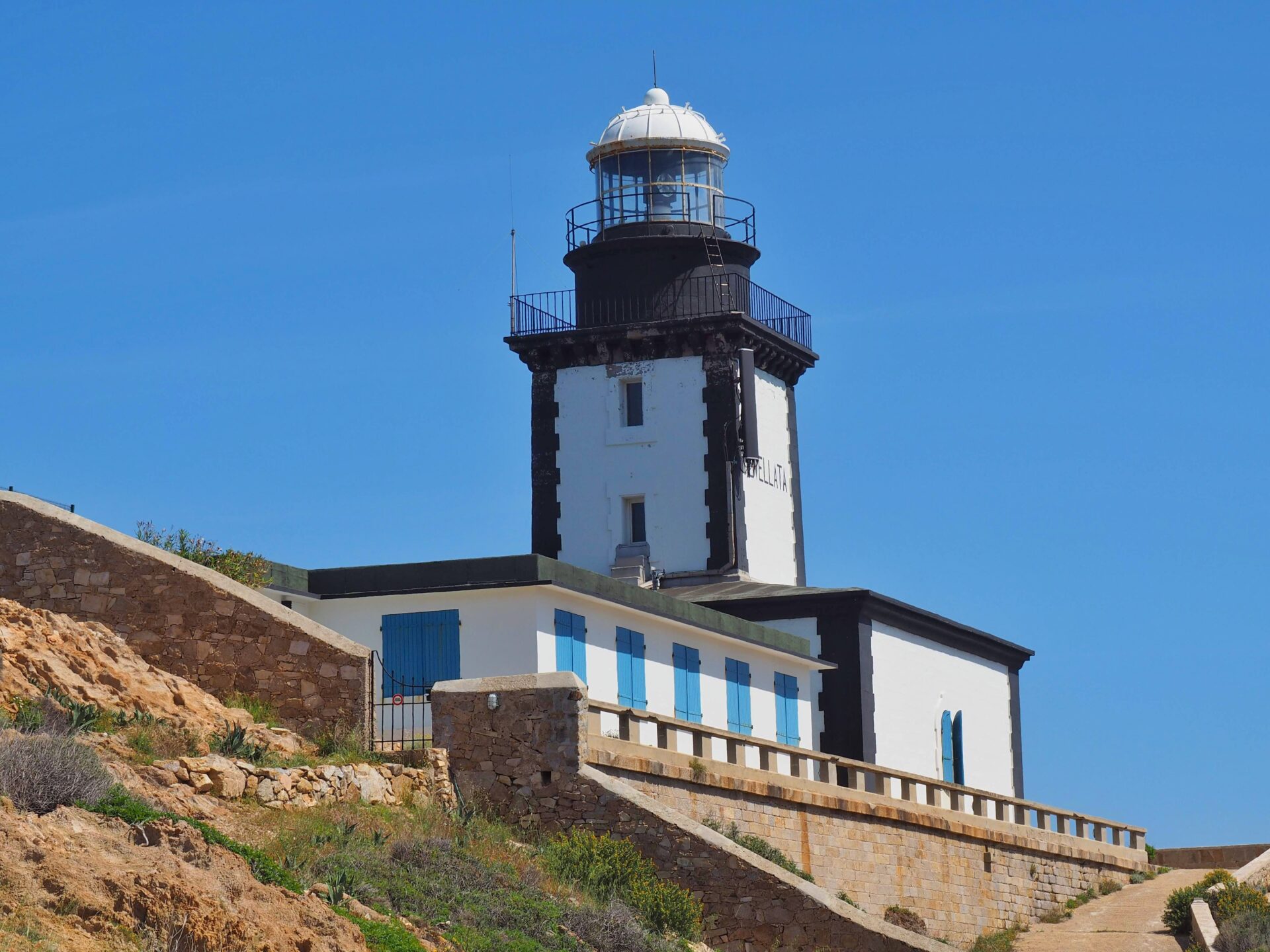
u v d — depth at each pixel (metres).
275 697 61.28
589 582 78.38
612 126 113.81
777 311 113.75
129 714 55.72
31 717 50.88
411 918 46.38
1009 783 114.38
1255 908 80.12
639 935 52.25
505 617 74.81
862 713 98.56
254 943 38.59
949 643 109.12
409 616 75.69
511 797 60.66
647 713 65.94
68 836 39.97
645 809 59.84
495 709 61.41
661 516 108.38
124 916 37.41
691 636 86.25
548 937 49.28
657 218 111.88
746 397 108.38
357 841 51.06
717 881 59.03
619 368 110.19
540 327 111.69
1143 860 102.31
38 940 35.16
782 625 100.50
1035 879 89.00
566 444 110.38
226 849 42.88
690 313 110.00
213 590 62.44
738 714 89.25
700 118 115.12
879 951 57.72
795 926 58.31
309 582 77.12
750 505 108.88
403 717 65.69
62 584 63.28
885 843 77.25
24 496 64.44
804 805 72.38
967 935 81.88
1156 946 79.50
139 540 65.00
